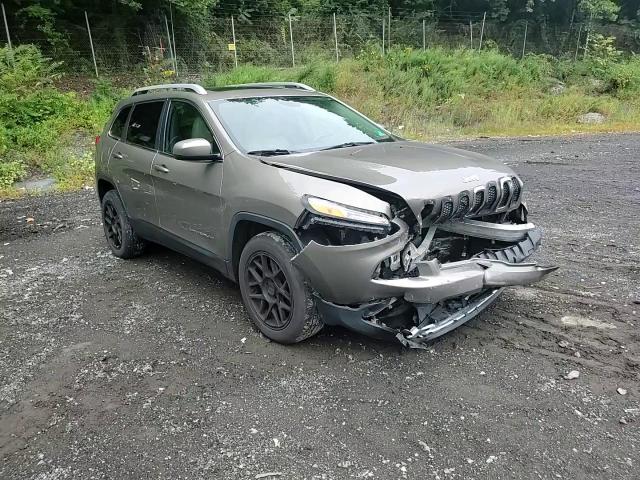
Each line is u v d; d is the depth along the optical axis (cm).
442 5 2778
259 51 2116
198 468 253
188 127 437
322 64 1853
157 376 333
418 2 2653
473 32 2673
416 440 266
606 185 838
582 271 476
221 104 427
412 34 2473
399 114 1666
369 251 303
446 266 324
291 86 522
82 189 952
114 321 413
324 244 323
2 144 1116
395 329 323
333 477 244
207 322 405
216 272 516
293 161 365
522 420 279
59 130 1269
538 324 380
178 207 439
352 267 305
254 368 337
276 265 351
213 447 266
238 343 370
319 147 413
